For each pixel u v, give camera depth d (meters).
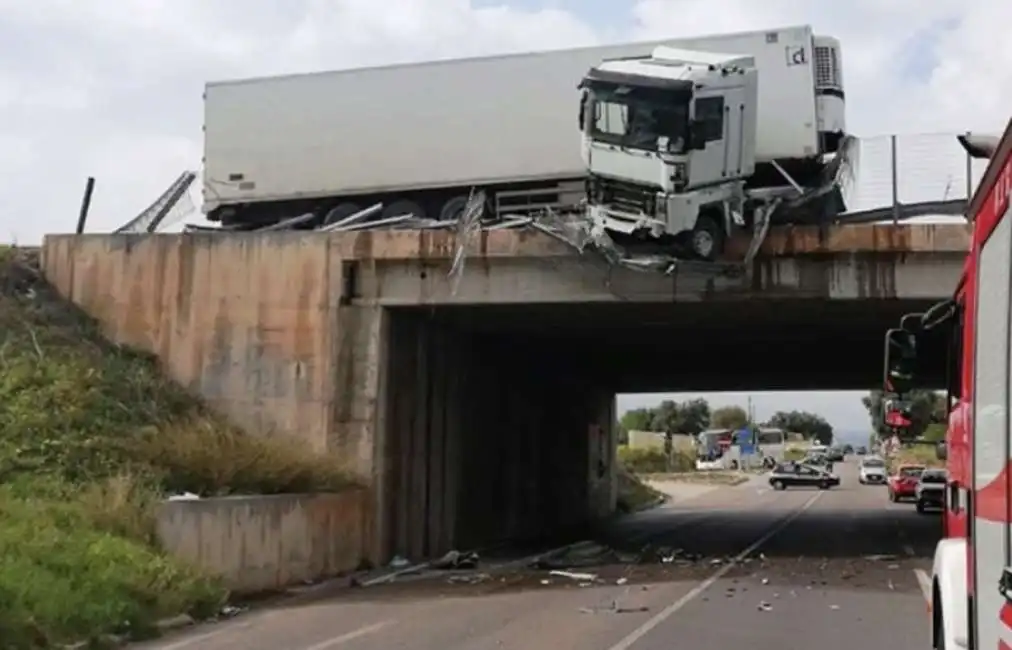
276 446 20.97
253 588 18.00
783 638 13.21
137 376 23.45
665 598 17.41
